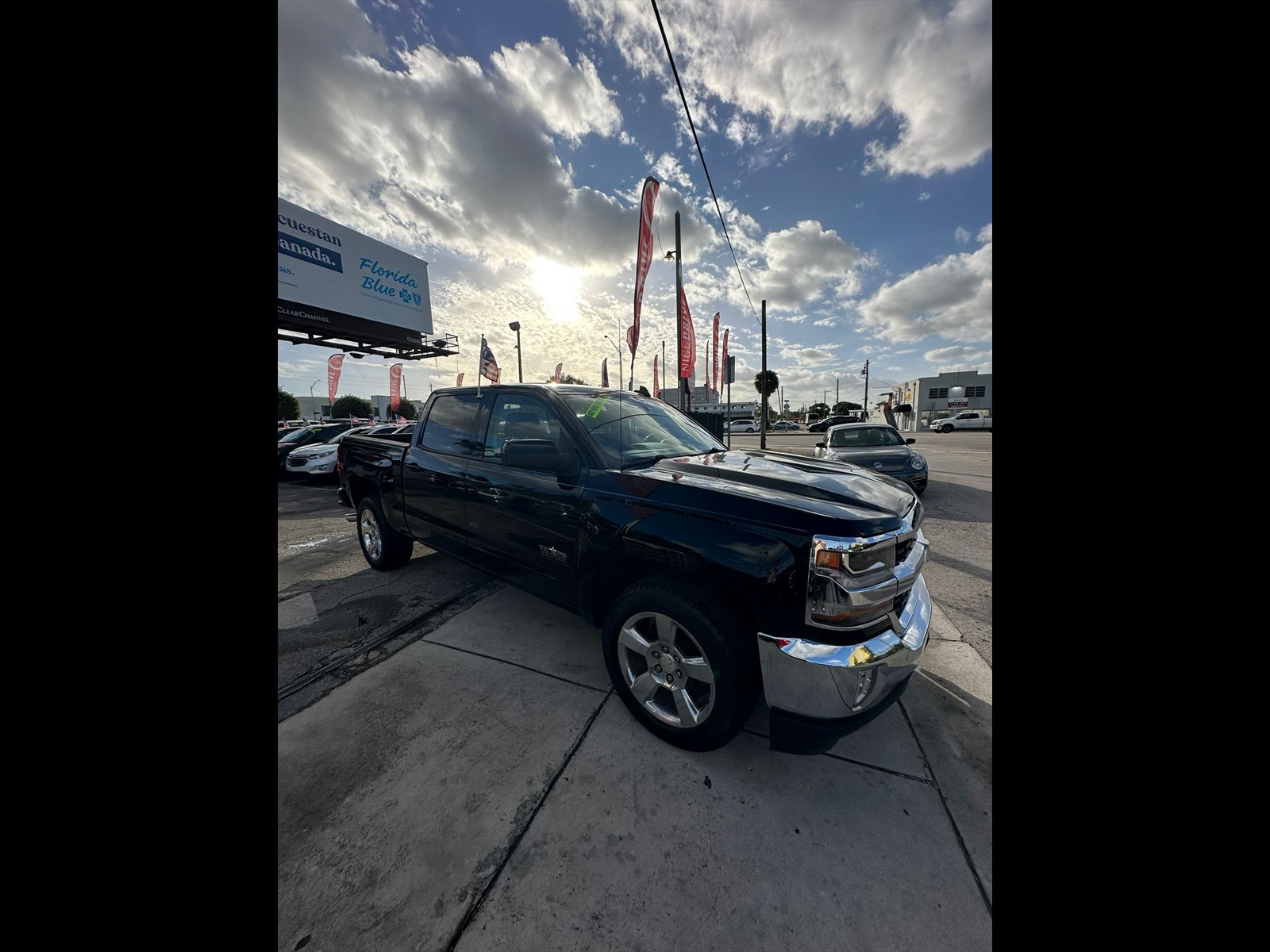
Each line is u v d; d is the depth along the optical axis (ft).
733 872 4.33
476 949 3.62
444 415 10.89
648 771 5.65
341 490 14.20
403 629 9.52
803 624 5.10
